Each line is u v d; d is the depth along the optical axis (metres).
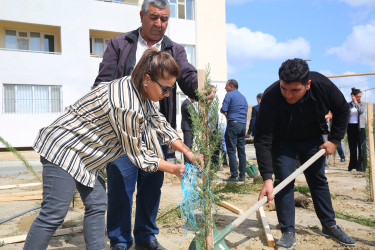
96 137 2.41
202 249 2.72
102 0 19.94
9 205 5.52
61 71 19.00
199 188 2.63
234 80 7.67
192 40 23.33
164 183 7.42
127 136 2.31
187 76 3.43
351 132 9.02
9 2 18.11
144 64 2.37
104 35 21.36
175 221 4.34
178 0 23.00
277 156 3.54
